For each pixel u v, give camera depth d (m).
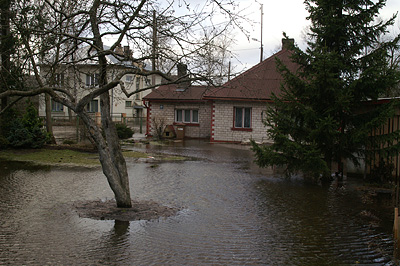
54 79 8.58
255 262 5.44
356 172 12.90
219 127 25.67
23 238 6.11
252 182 11.77
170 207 8.41
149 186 10.74
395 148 10.94
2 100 17.08
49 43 8.34
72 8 8.58
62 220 7.14
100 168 13.56
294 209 8.59
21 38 8.35
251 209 8.51
